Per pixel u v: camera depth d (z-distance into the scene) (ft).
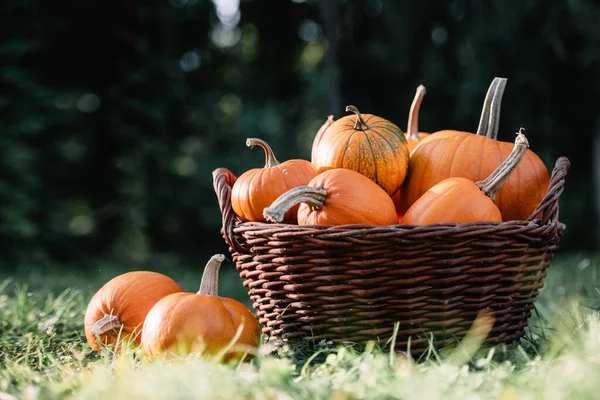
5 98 14.92
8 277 10.69
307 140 20.88
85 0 17.08
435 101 16.78
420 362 6.04
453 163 6.57
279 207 6.03
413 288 6.00
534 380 5.39
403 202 6.72
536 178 6.60
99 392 5.36
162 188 18.79
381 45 17.54
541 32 14.46
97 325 6.45
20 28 16.19
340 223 6.15
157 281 6.66
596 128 15.74
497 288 6.10
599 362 5.34
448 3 16.57
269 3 19.93
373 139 6.50
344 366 5.74
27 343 6.64
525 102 14.85
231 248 6.56
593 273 8.38
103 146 18.49
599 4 14.21
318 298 6.10
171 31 18.35
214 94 20.68
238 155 21.98
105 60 18.06
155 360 6.00
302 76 19.36
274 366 5.46
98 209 19.17
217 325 6.15
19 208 14.82
